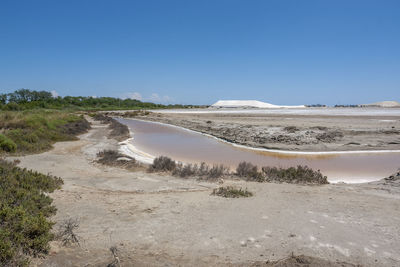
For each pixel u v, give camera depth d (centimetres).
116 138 2136
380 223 477
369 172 1133
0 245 332
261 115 4738
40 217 419
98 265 333
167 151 1619
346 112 5419
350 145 1708
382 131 2022
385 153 1530
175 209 554
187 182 853
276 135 1981
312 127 2259
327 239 407
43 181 704
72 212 525
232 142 1994
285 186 815
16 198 541
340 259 347
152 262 343
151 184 809
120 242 396
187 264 338
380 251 371
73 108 9131
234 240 405
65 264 333
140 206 571
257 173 958
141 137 2338
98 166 1096
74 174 923
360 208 570
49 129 2094
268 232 434
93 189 723
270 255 359
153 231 437
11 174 711
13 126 1892
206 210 548
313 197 670
